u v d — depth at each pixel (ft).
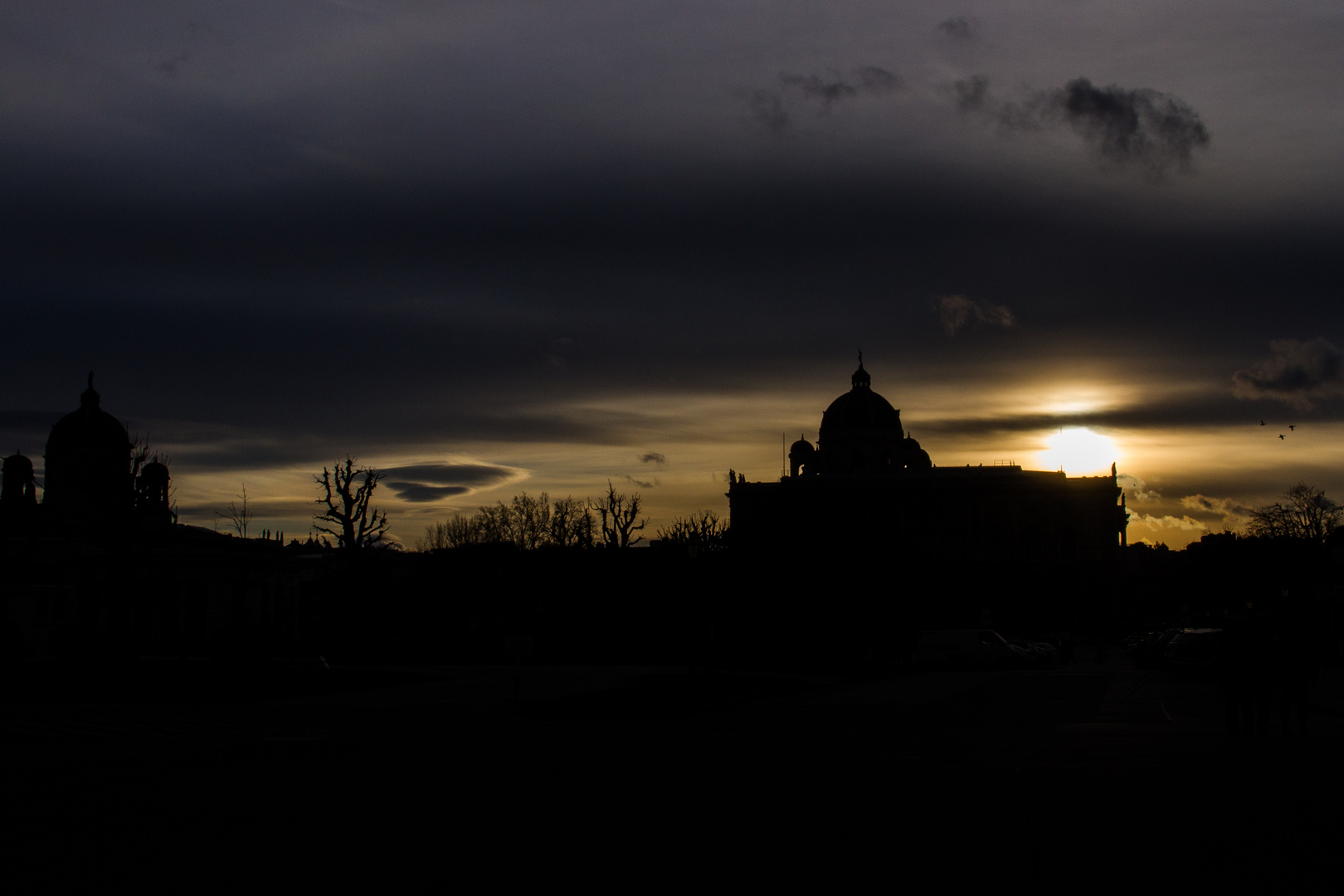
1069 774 55.98
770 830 41.57
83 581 265.95
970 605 403.54
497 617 304.50
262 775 57.06
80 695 128.67
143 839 40.68
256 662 192.03
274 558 301.22
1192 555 581.12
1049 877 34.45
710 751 69.56
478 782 54.34
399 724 95.76
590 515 392.27
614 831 41.57
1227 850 37.96
